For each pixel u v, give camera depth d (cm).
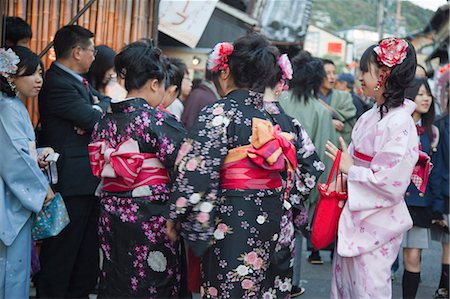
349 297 337
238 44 308
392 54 315
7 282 349
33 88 365
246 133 301
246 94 308
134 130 331
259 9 1016
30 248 367
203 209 292
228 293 300
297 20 995
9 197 349
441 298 516
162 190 332
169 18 710
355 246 323
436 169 473
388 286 326
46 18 513
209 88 568
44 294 414
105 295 349
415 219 455
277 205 310
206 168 292
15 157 345
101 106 436
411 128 315
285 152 311
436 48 1000
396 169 309
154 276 335
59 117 410
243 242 299
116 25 538
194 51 813
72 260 415
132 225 331
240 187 300
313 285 547
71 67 413
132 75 339
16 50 364
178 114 552
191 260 323
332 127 505
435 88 725
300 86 497
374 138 323
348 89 845
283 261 336
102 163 337
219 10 847
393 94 319
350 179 322
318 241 337
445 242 505
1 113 347
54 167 390
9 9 507
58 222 377
